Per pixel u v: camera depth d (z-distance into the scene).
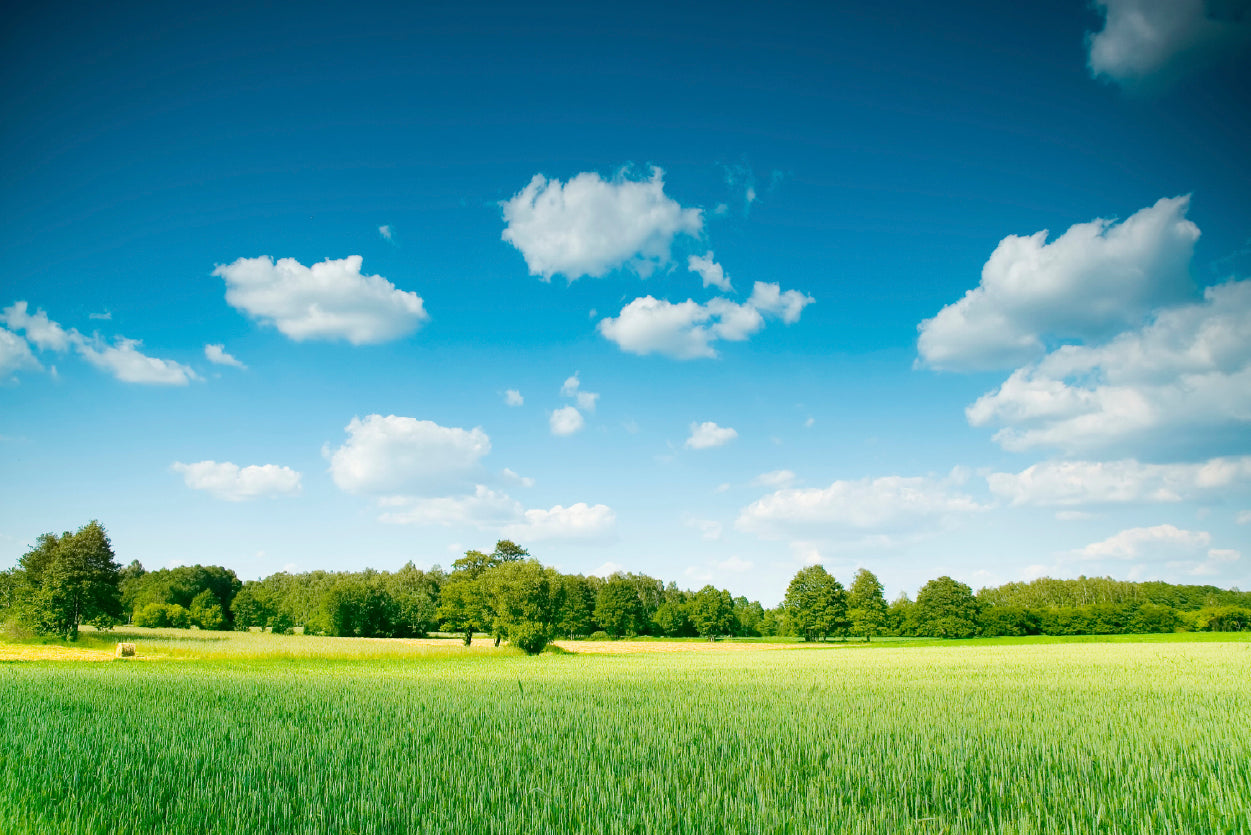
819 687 27.59
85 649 60.19
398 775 10.82
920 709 19.56
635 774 10.99
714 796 9.48
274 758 12.22
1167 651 60.22
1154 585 161.25
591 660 55.12
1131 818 8.56
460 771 11.18
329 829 8.15
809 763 11.85
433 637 105.88
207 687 26.95
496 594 68.38
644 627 132.25
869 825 8.11
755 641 124.88
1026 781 10.38
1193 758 11.80
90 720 17.12
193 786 10.25
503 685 28.77
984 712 18.80
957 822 8.32
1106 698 22.52
